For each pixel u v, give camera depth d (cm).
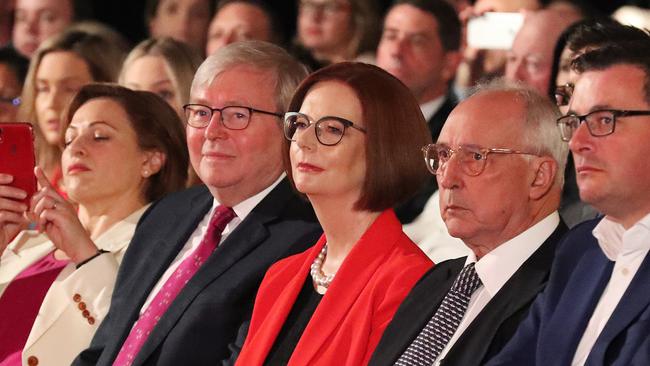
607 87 773
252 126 1097
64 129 1320
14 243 1341
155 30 1998
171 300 1117
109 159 1280
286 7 2044
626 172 768
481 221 886
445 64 1545
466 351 849
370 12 1788
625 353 752
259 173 1108
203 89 1112
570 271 832
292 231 1082
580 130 780
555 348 799
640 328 755
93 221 1309
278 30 1797
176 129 1314
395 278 941
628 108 768
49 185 1227
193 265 1123
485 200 882
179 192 1225
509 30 1580
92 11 2095
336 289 959
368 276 958
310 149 971
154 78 1514
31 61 1630
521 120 883
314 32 1783
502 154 880
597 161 773
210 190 1124
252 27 1756
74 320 1215
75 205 1442
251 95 1098
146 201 1305
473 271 900
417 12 1529
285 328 994
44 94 1614
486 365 823
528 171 883
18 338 1263
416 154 977
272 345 988
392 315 930
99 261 1225
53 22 2023
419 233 1308
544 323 815
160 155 1303
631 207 782
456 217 892
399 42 1537
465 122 891
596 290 807
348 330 938
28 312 1273
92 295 1216
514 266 884
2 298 1283
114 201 1298
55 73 1614
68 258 1302
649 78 767
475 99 900
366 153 968
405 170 973
